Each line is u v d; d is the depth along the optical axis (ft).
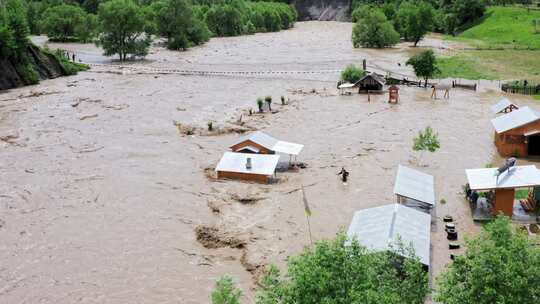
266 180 190.80
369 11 610.65
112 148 229.45
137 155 220.43
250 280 130.52
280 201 174.81
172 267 137.18
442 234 151.64
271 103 312.09
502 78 392.47
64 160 214.48
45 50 406.21
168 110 294.66
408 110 299.38
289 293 79.66
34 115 284.41
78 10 653.30
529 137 220.23
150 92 342.23
